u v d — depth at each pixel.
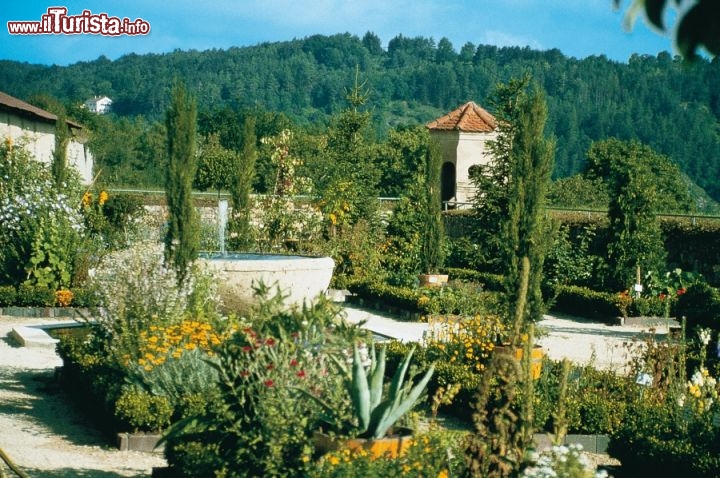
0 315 16.62
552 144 12.45
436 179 22.81
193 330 9.55
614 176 21.75
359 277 21.94
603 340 16.16
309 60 155.38
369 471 5.36
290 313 7.55
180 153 12.69
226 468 6.22
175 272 11.27
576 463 5.37
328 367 6.95
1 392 10.41
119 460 7.86
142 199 26.97
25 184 19.27
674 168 53.84
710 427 7.67
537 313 11.98
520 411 5.55
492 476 5.34
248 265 13.07
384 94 151.38
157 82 128.75
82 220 18.98
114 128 78.38
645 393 9.48
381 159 58.72
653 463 7.33
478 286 20.17
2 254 17.67
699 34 1.84
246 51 156.88
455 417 9.95
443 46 170.62
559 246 22.36
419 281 21.44
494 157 24.77
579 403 8.94
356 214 24.84
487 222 24.64
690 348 12.19
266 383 6.24
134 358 9.10
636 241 20.92
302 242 23.45
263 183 42.06
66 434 8.67
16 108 27.95
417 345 11.52
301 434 6.07
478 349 11.07
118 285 10.62
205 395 8.52
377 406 5.98
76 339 11.51
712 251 21.80
